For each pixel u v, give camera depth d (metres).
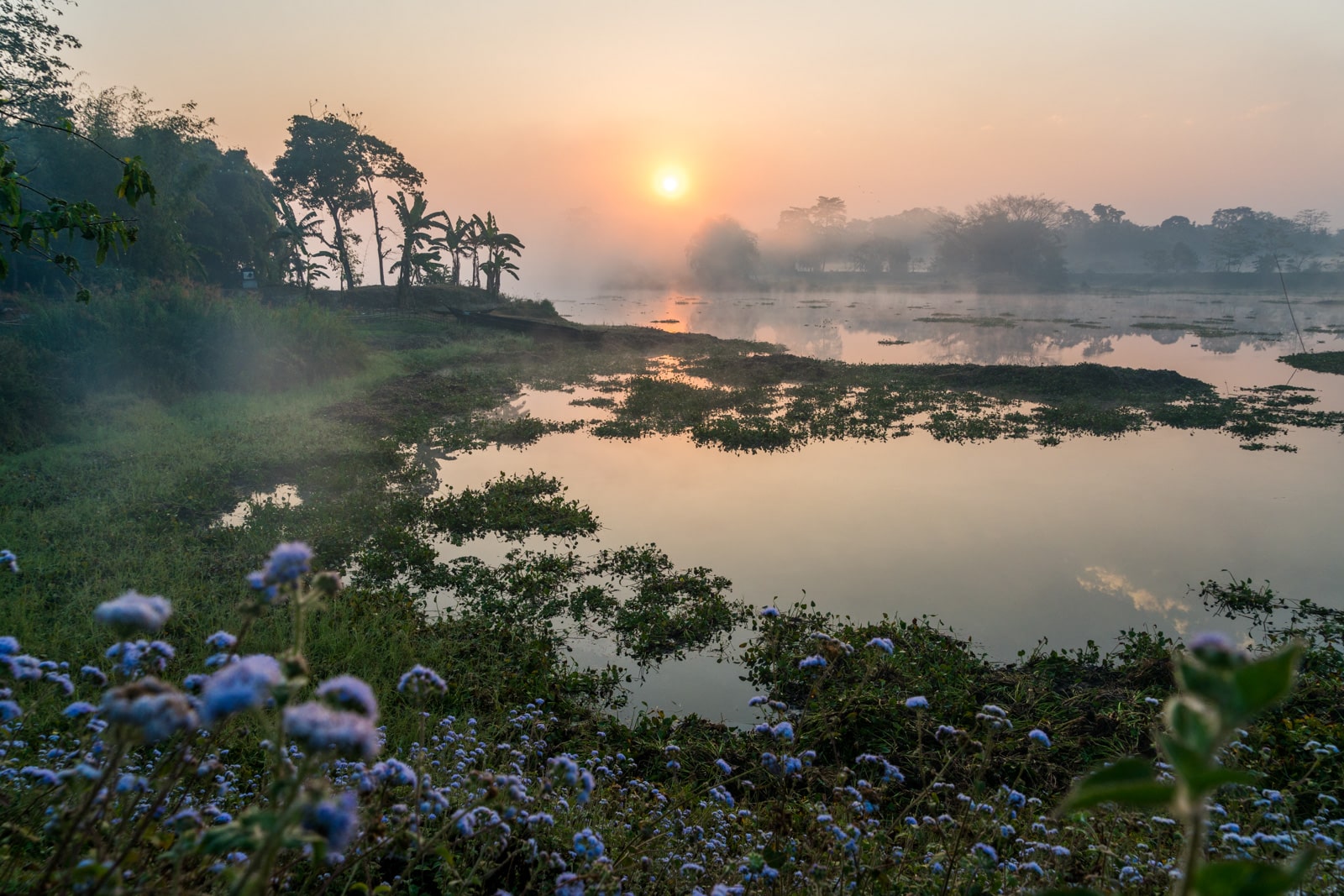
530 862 3.23
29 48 29.14
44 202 30.28
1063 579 9.89
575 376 27.75
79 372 17.47
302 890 2.41
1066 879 3.41
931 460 16.17
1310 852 0.81
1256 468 15.49
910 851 3.77
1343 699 6.41
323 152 48.91
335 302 46.25
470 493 12.72
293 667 1.50
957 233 135.75
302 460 14.34
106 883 1.76
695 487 14.04
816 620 8.59
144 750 3.85
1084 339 46.12
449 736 4.76
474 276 55.53
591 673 7.47
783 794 3.65
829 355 37.25
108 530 10.14
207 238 43.50
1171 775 5.06
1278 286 118.94
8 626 6.91
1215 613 8.97
